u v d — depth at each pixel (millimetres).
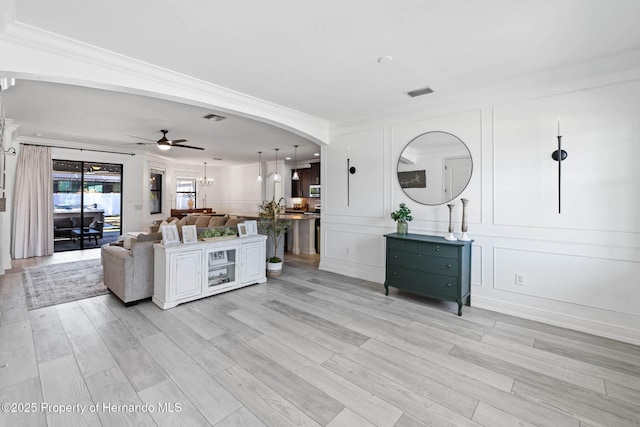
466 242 3172
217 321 2955
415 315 3135
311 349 2434
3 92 3342
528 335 2688
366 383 2000
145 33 2160
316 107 3928
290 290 3951
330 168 4855
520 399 1848
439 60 2588
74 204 6992
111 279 3617
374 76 2926
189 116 4332
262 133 5477
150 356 2307
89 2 1791
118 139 6090
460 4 1828
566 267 2852
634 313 2559
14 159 5066
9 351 2359
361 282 4328
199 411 1728
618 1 1781
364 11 1898
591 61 2611
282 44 2322
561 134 2836
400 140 3996
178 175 10195
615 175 2607
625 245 2582
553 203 2902
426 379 2047
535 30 2117
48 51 2223
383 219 4215
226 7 1854
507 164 3146
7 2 1727
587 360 2283
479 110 3316
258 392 1901
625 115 2553
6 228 4926
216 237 3795
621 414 1720
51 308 3271
